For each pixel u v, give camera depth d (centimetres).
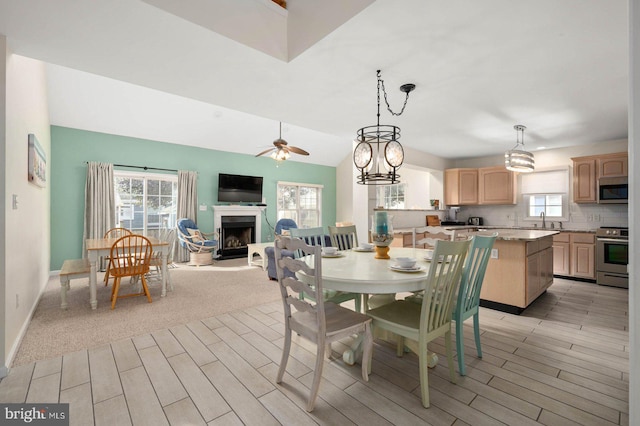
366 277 176
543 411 162
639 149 98
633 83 100
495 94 299
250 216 731
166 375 195
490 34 199
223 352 227
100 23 187
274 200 780
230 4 205
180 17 183
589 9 173
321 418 156
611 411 162
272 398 173
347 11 188
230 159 707
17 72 241
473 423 152
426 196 698
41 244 378
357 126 416
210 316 304
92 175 526
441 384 187
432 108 340
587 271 459
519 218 588
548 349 234
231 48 216
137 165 584
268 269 462
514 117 371
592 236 455
